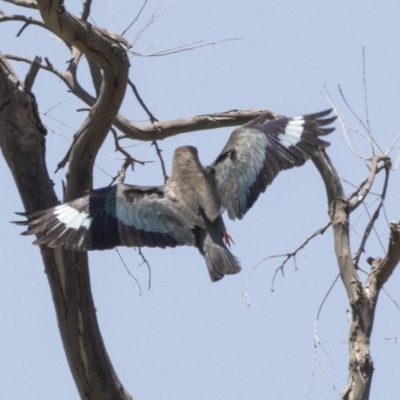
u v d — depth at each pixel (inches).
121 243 515.8
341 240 633.6
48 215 518.6
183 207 526.6
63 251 653.9
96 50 610.5
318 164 641.0
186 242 520.7
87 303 660.7
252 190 532.1
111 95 628.7
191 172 538.9
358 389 609.3
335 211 637.9
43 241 510.3
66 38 605.0
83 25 600.7
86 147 647.8
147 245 518.0
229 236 530.3
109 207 521.7
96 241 514.3
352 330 618.5
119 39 666.8
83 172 654.5
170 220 523.2
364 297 619.8
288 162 538.3
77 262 655.8
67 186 659.4
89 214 519.5
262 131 546.6
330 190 640.4
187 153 543.5
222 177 535.5
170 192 530.9
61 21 594.2
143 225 520.7
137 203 524.4
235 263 517.3
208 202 530.3
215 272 514.3
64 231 514.3
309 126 546.9
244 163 537.3
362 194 634.2
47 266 659.4
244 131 547.8
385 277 623.5
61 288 658.2
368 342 616.4
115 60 615.2
